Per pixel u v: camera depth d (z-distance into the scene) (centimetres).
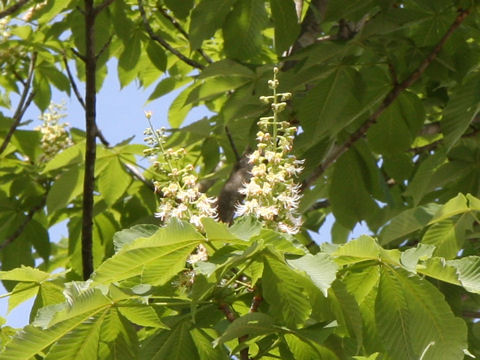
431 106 500
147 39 577
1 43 587
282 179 281
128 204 531
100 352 263
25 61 648
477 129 509
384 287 263
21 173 557
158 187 291
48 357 258
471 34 468
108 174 495
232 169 492
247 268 260
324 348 263
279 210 282
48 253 546
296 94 476
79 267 548
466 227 335
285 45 457
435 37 454
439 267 251
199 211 280
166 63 579
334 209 494
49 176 552
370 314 273
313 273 236
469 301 452
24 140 567
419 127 478
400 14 425
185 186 291
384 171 570
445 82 484
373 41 452
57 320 251
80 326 260
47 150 586
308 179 467
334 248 258
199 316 270
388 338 260
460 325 254
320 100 431
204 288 249
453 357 253
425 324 258
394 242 452
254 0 466
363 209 492
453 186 476
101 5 462
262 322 251
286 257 247
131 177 518
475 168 468
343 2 422
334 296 257
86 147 453
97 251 530
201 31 467
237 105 462
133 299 260
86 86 460
